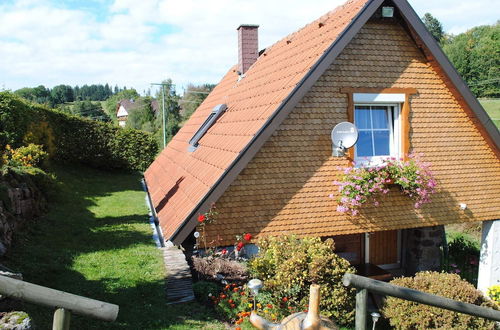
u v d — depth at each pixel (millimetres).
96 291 7812
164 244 11094
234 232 8656
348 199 8984
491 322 8039
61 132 24094
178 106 55688
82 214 14086
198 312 7445
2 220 8859
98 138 25688
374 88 9477
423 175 9500
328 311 7816
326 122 9203
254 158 8750
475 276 12586
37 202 12508
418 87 9820
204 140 12070
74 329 6324
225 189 8336
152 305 7488
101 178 23875
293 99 8516
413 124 9820
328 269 7809
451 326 7746
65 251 9820
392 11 8977
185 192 9828
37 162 16266
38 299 3047
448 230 20266
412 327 7996
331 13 10898
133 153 27016
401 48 9680
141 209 15727
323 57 8562
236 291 7871
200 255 8719
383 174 9156
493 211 10500
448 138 10094
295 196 9008
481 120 9867
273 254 8258
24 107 18172
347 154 9320
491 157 10461
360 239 11758
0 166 11164
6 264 7918
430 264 11641
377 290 3520
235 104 12172
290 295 7785
